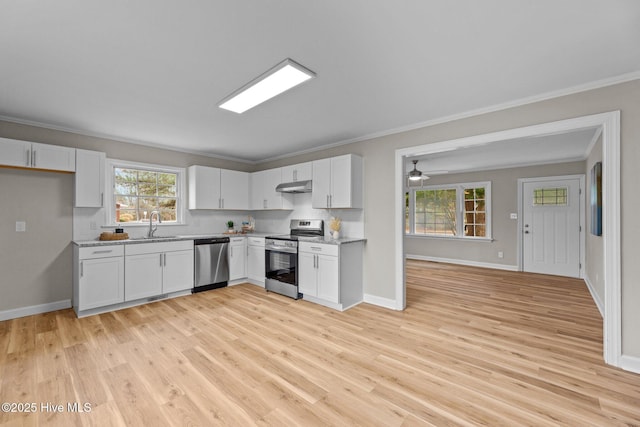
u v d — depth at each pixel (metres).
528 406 1.82
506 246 6.24
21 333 2.86
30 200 3.38
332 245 3.65
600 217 3.42
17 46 1.88
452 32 1.74
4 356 2.41
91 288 3.36
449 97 2.71
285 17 1.60
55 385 2.01
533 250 5.92
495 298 4.11
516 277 5.45
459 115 3.12
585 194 5.25
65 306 3.60
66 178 3.63
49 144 3.46
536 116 2.68
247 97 2.64
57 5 1.50
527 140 4.15
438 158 5.38
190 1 1.47
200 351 2.52
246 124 3.49
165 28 1.70
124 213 4.21
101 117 3.22
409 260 7.41
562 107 2.54
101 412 1.74
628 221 2.25
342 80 2.37
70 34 1.76
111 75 2.28
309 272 3.93
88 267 3.35
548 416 1.73
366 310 3.62
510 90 2.56
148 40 1.82
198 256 4.34
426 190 7.48
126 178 4.25
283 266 4.29
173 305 3.77
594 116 2.38
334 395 1.93
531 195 5.96
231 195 5.13
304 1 1.47
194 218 4.93
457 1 1.48
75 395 1.90
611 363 2.30
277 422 1.68
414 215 7.70
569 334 2.89
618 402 1.85
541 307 3.72
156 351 2.51
